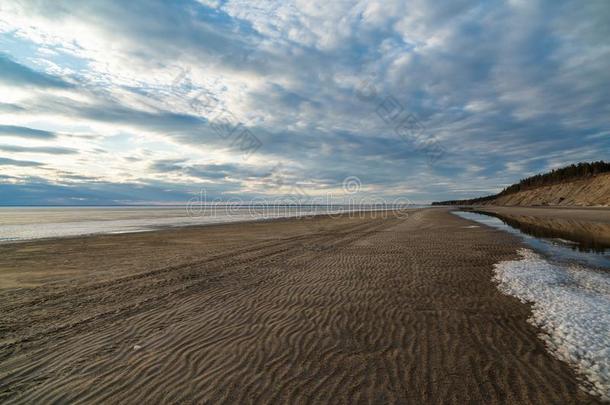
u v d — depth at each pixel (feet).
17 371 14.19
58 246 57.31
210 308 22.70
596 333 17.37
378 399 11.88
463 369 13.94
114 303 24.20
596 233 70.95
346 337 17.46
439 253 45.27
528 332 17.76
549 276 30.78
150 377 13.52
